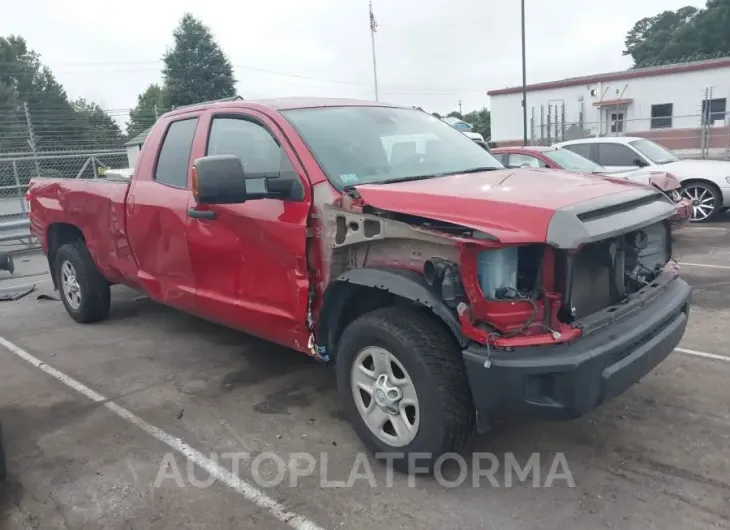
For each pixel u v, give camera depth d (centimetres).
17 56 5594
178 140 482
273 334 409
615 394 304
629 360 306
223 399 450
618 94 2923
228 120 439
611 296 326
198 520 312
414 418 330
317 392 455
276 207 381
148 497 333
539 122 3145
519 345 288
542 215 290
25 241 1266
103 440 396
